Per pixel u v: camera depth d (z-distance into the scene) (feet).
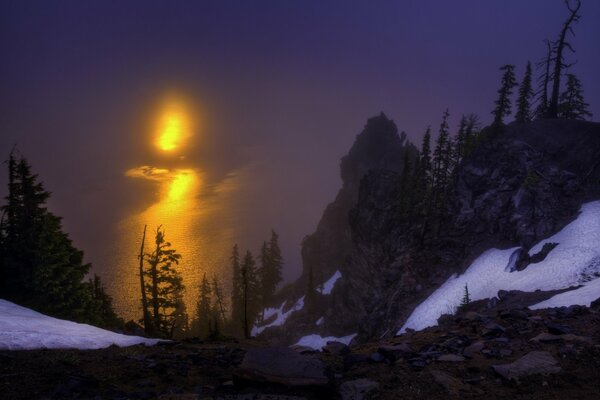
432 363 30.01
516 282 133.49
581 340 30.81
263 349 27.50
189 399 23.39
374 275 225.15
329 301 310.45
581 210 150.00
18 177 115.34
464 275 159.33
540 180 165.17
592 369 25.86
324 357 36.91
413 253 188.65
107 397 24.57
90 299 118.42
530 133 189.67
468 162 199.93
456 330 42.47
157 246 119.44
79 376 27.43
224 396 23.77
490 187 183.01
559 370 26.05
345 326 256.11
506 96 197.67
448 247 178.91
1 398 24.36
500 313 44.73
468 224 179.93
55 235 113.60
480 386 25.30
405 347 33.01
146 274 118.73
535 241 149.59
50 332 40.63
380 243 221.87
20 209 114.11
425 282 172.76
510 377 25.70
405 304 167.22
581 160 167.84
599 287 81.35
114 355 35.60
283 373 25.08
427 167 204.85
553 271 125.39
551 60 200.03
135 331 72.69
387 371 28.96
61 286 111.86
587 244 130.11
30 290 109.70
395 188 239.50
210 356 37.70
